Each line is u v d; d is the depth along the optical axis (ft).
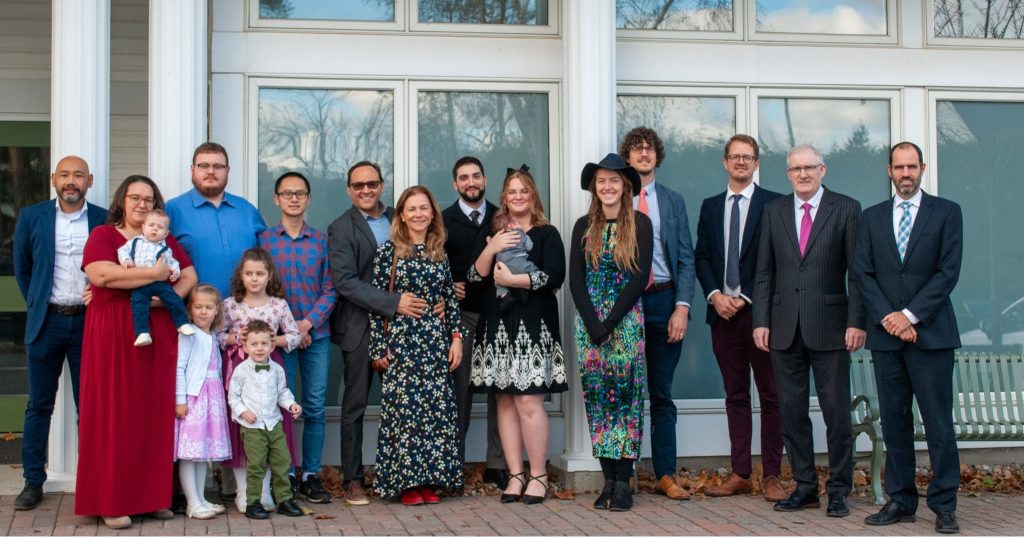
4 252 25.29
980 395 21.34
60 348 18.08
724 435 22.59
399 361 18.72
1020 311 23.48
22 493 18.04
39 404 18.07
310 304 19.22
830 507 18.02
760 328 18.69
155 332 17.21
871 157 23.56
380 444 18.76
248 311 18.17
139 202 17.22
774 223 18.72
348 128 22.30
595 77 20.89
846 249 18.24
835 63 23.41
